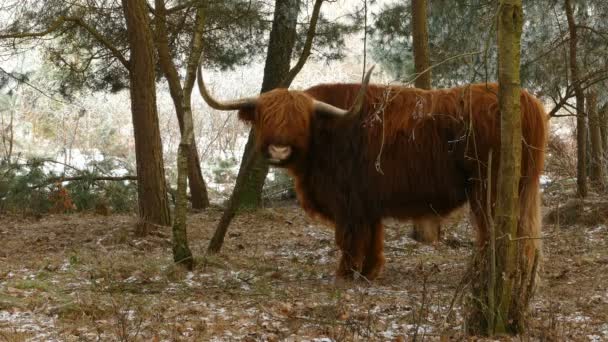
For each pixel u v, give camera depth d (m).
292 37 17.08
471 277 6.59
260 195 16.89
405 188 8.85
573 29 14.28
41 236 13.18
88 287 8.87
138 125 13.67
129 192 17.94
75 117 27.28
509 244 6.48
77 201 17.42
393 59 19.12
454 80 17.33
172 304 8.02
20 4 15.23
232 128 28.56
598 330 6.88
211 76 32.16
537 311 7.50
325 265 10.81
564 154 19.31
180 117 16.72
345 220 9.18
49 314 7.56
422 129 8.70
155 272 9.72
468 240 12.57
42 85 21.45
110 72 18.23
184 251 9.94
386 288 8.94
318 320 7.26
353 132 9.00
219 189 22.05
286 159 8.83
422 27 12.67
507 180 6.47
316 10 12.25
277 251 12.12
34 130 28.20
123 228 13.27
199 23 10.09
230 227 14.73
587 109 16.62
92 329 6.94
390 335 6.68
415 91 8.95
